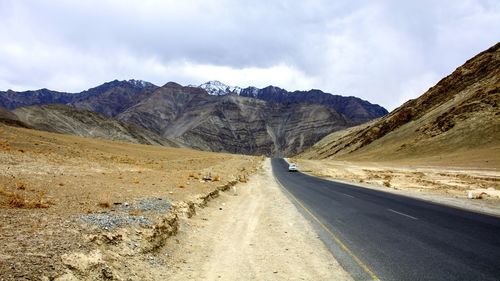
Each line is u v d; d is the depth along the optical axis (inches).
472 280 307.4
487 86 4074.8
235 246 445.4
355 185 1357.0
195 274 343.0
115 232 361.7
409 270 335.9
